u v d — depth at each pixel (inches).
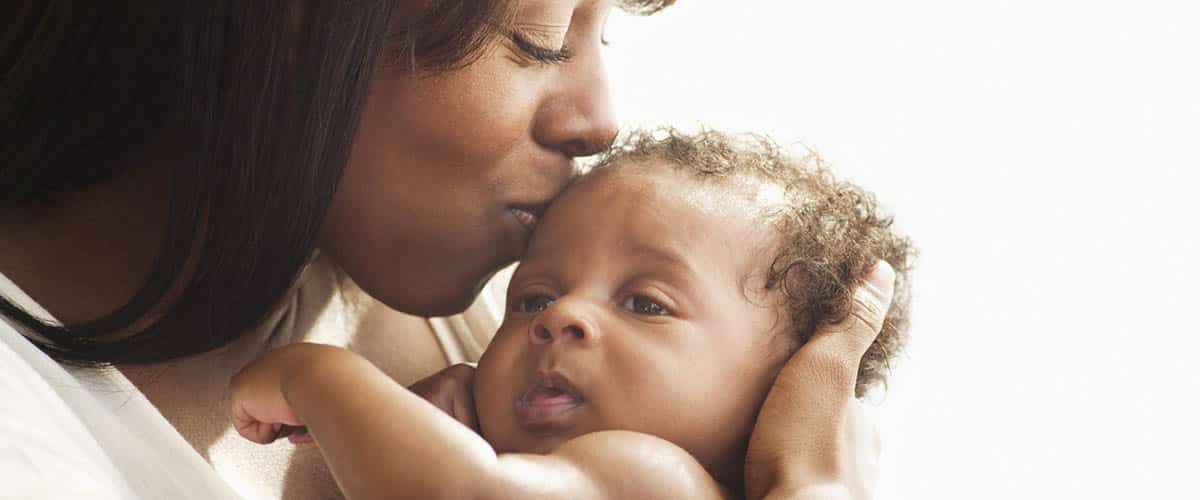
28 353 29.5
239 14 31.7
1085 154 70.5
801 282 40.3
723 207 41.2
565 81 37.0
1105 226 69.6
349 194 35.8
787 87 74.7
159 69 34.1
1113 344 67.6
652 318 39.1
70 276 35.6
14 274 35.0
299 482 39.0
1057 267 69.3
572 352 38.4
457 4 33.4
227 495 32.0
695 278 39.8
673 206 40.9
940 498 66.0
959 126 72.4
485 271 39.3
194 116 32.4
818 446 36.4
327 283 43.5
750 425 39.4
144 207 35.9
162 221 36.1
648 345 38.4
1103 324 68.1
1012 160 71.4
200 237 33.2
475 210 36.8
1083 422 66.4
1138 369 67.0
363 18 32.0
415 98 34.4
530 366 38.7
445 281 38.4
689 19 75.9
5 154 34.1
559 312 38.6
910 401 67.6
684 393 38.3
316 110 32.2
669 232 40.3
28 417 24.2
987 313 69.1
